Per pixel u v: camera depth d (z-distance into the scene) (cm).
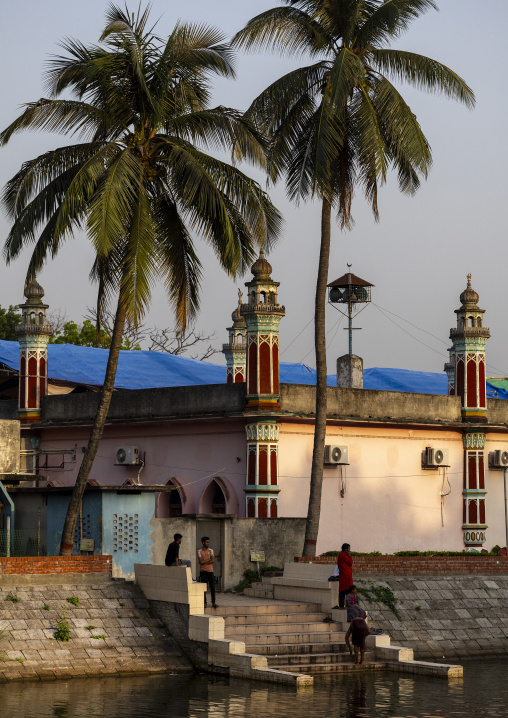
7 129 2350
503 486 3709
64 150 2416
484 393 3581
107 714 1767
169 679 2142
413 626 2589
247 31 2645
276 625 2375
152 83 2392
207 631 2234
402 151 2666
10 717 1734
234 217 2450
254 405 3050
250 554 2777
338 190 2752
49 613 2236
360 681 2153
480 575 2895
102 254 2189
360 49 2684
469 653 2567
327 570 2550
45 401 3644
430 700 1942
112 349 2428
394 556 2878
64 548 2416
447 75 2586
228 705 1862
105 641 2230
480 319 3603
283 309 3086
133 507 2522
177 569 2319
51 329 3678
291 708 1844
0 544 2431
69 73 2406
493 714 1812
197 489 3234
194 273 2525
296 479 3155
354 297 4153
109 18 2391
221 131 2452
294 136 2733
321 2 2662
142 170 2333
